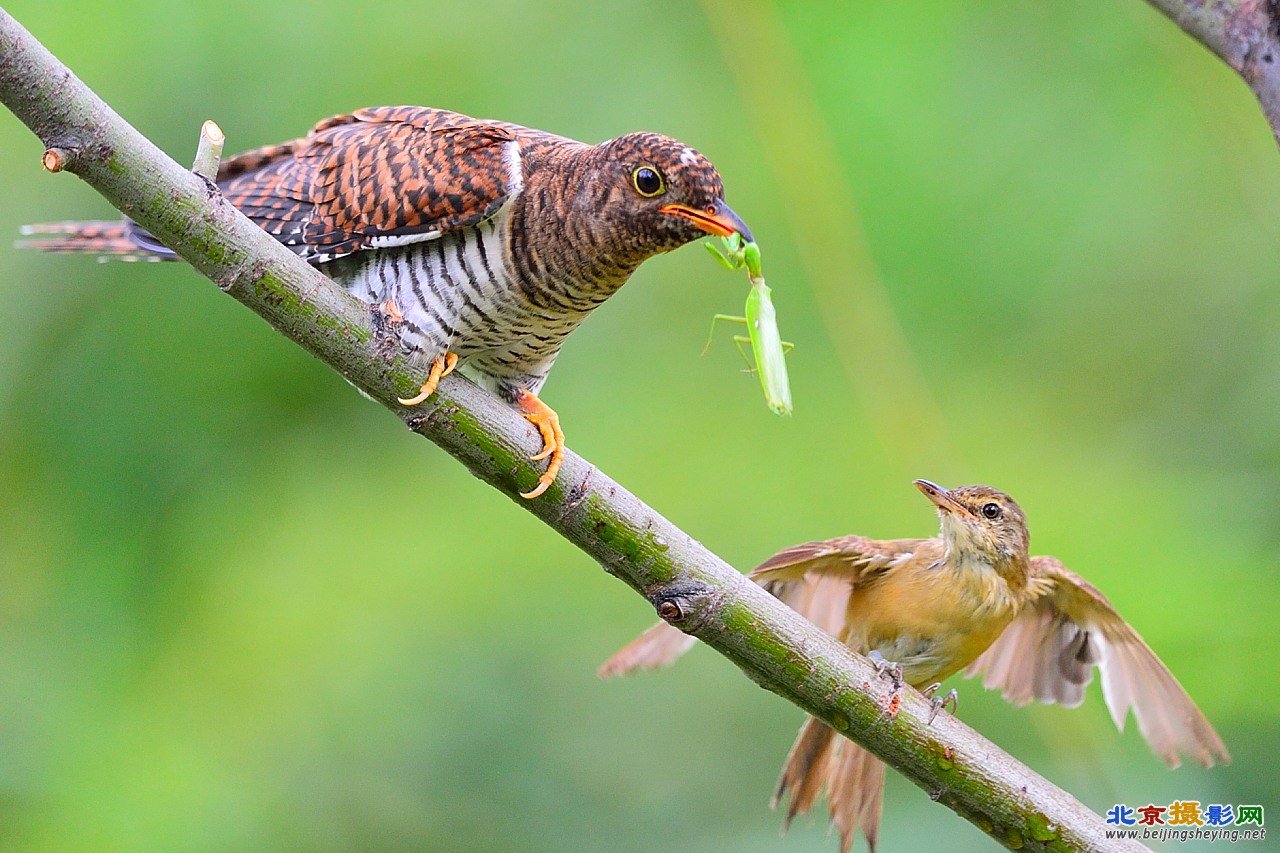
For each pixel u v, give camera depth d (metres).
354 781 10.95
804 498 12.07
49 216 11.12
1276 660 9.95
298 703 11.16
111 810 10.31
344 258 7.88
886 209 12.04
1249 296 12.26
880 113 12.00
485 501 12.38
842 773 7.75
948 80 12.20
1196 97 10.40
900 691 6.43
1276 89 6.14
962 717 10.66
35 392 11.20
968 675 8.70
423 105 11.86
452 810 10.98
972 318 12.33
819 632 6.48
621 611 11.91
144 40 11.06
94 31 10.96
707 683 11.65
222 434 11.59
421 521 12.09
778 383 7.48
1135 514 11.23
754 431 12.45
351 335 6.39
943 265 12.19
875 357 11.23
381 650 11.47
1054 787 6.43
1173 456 11.93
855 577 8.16
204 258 6.20
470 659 11.55
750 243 7.39
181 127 11.07
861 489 12.08
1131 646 8.27
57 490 11.22
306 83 11.47
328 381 11.85
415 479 12.27
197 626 11.29
